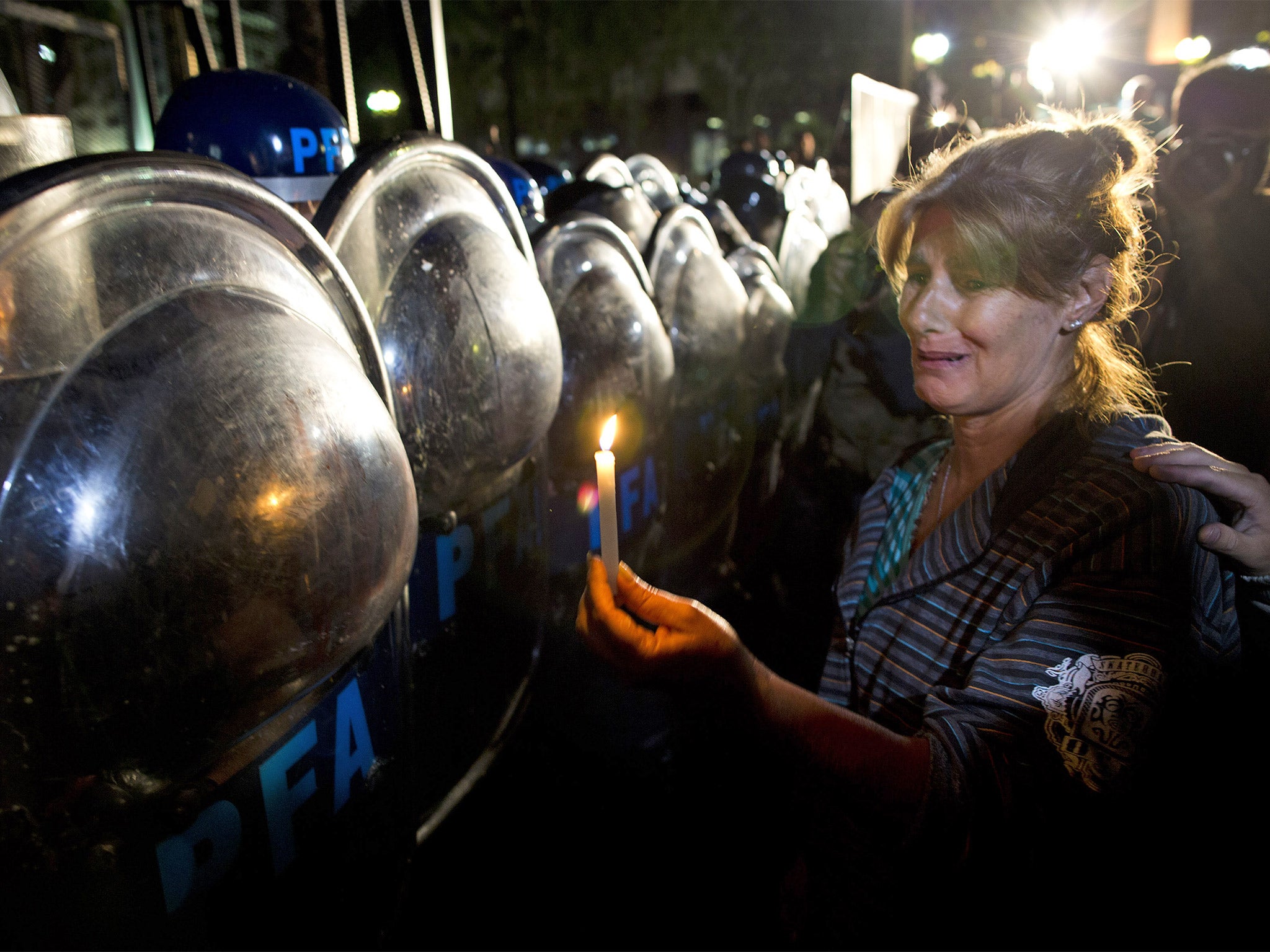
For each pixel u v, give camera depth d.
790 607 3.53
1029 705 0.88
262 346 1.06
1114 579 0.88
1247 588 0.94
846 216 6.26
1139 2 8.91
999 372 0.98
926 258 0.98
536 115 14.38
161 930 1.08
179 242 1.05
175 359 0.98
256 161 1.83
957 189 0.95
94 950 1.03
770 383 3.84
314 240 1.25
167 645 0.96
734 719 0.83
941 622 1.03
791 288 5.14
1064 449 0.99
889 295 2.64
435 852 2.42
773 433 3.96
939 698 0.95
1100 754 0.85
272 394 1.03
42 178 0.91
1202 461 0.90
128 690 0.95
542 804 2.60
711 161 16.39
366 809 1.46
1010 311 0.95
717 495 3.38
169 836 1.07
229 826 1.16
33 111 4.05
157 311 1.00
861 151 5.52
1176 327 2.40
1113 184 0.94
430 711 1.88
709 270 3.11
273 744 1.21
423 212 1.62
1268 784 1.53
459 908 2.23
